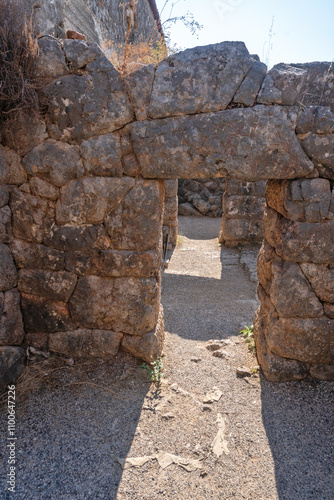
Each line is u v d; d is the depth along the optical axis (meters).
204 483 2.10
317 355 2.89
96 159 2.61
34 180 2.68
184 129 2.50
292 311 2.80
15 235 2.82
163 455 2.28
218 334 3.91
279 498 2.02
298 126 2.46
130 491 2.04
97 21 4.58
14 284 2.89
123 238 2.79
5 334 2.80
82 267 2.85
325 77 2.63
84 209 2.72
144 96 2.48
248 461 2.26
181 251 8.02
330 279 2.72
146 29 7.27
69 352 3.08
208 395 2.84
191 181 13.38
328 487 2.09
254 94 2.42
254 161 2.53
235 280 6.07
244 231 8.12
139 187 2.68
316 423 2.56
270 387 2.93
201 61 2.42
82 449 2.30
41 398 2.70
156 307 3.03
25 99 2.40
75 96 2.49
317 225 2.64
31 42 2.34
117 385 2.87
